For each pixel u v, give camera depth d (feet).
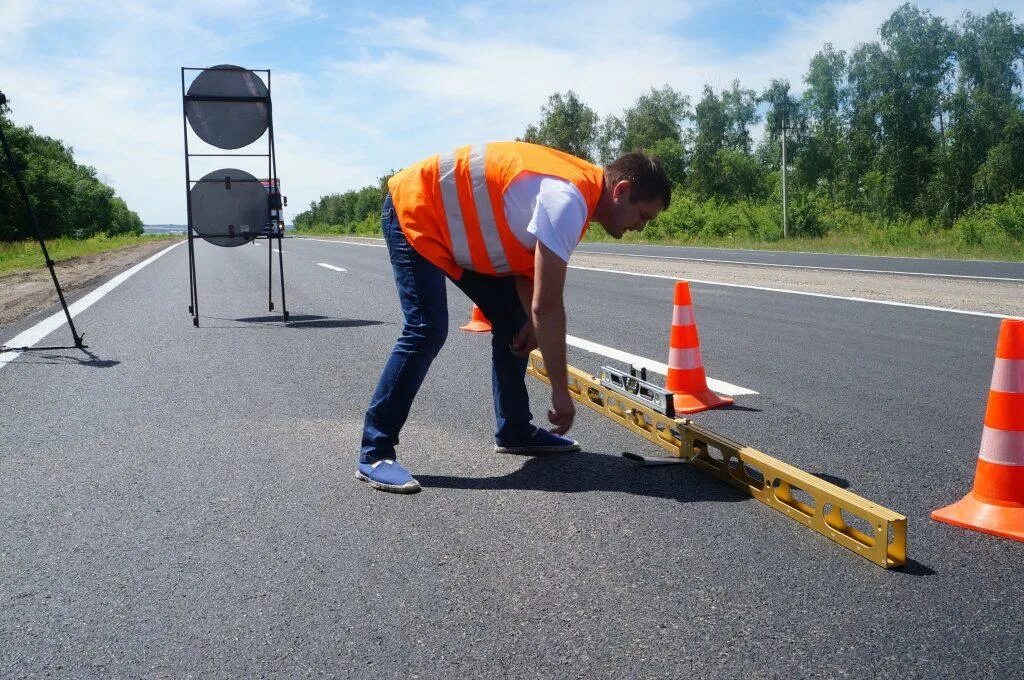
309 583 7.06
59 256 86.63
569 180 8.45
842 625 6.22
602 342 20.65
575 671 5.57
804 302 29.19
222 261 61.87
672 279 40.01
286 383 15.88
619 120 258.98
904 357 18.15
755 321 24.13
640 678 5.47
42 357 18.83
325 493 9.46
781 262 55.01
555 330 8.46
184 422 12.83
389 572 7.27
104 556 7.70
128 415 13.29
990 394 8.49
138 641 6.08
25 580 7.20
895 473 10.05
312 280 42.16
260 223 25.38
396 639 6.06
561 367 8.64
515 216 8.71
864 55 199.21
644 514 8.66
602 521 8.46
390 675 5.55
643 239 118.73
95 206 267.39
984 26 189.57
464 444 11.54
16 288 40.34
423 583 7.02
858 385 15.23
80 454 11.09
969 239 75.97
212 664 5.73
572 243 8.27
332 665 5.70
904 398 14.12
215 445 11.51
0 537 8.20
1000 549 7.70
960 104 187.11
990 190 173.99
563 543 7.88
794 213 104.63
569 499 9.17
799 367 17.04
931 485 9.59
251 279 42.98
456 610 6.51
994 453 8.35
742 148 256.52
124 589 6.98
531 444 11.03
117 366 17.66
